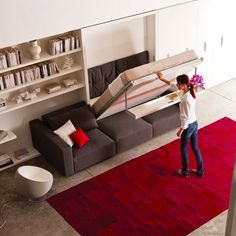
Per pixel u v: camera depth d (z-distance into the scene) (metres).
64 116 6.39
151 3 6.76
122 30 6.97
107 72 6.99
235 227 3.19
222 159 6.31
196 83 6.17
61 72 6.38
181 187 5.77
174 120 6.90
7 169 6.38
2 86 5.88
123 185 5.88
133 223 5.21
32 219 5.36
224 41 8.27
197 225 5.12
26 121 6.56
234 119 7.38
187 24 7.46
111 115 6.86
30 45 5.97
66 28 6.02
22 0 5.44
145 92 6.34
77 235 5.07
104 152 6.24
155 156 6.46
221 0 7.75
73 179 6.05
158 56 7.38
